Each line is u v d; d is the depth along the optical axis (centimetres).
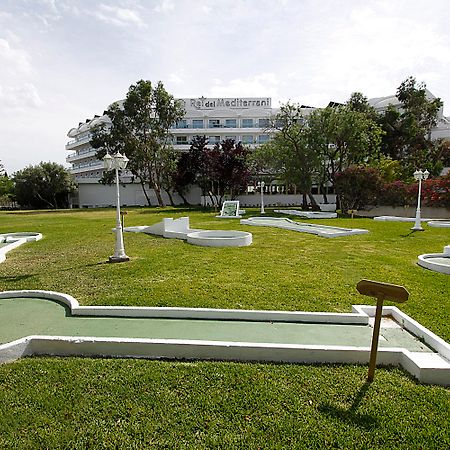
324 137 2909
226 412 318
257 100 5406
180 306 580
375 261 968
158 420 309
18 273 849
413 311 571
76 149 6462
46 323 524
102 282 742
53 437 290
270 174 3878
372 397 339
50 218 2767
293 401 332
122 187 5016
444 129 4138
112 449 277
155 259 980
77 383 363
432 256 1002
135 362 404
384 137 3816
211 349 413
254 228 1816
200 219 2436
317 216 2542
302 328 503
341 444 281
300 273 815
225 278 763
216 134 5088
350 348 404
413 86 3759
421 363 374
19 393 348
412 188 2650
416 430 296
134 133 4153
